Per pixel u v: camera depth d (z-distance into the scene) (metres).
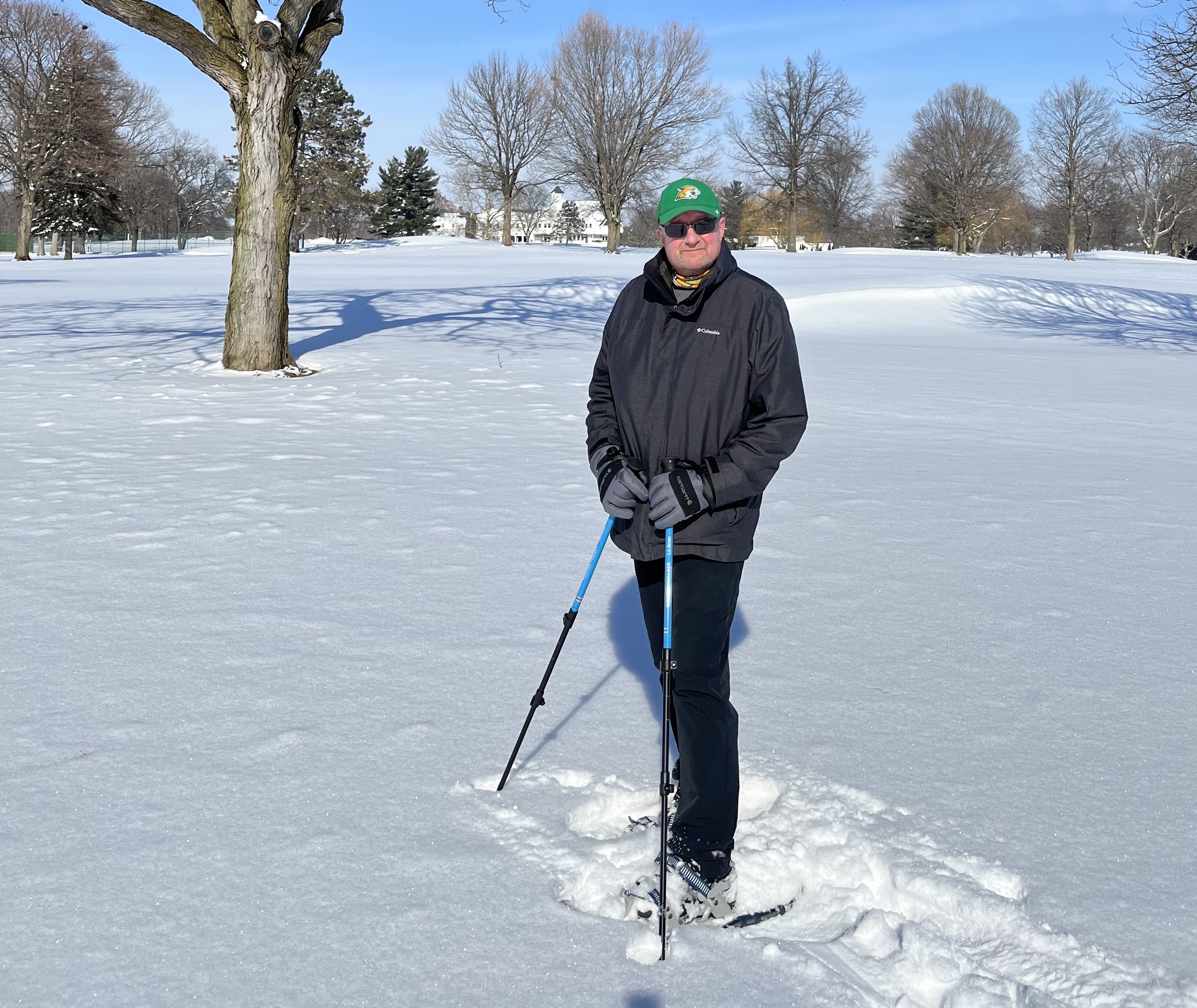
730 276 2.72
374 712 3.56
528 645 4.21
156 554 5.34
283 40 11.75
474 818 2.88
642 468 2.81
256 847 2.73
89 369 12.63
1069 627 4.52
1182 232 95.25
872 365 15.72
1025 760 3.29
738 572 2.74
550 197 104.19
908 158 87.06
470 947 2.34
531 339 17.09
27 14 55.38
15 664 3.93
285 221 12.30
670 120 67.00
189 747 3.29
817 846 2.79
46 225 60.97
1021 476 7.66
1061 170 76.25
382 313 21.05
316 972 2.25
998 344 21.17
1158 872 2.67
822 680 3.90
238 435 8.66
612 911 2.54
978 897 2.52
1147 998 2.21
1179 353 19.94
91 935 2.37
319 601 4.67
